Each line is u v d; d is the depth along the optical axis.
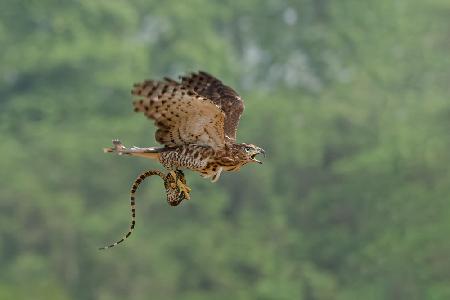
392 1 56.41
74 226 44.50
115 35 57.12
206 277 44.34
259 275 44.84
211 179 10.14
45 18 56.88
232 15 59.59
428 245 40.03
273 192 48.88
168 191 10.12
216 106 9.50
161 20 58.41
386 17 56.56
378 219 43.78
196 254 44.34
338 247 44.91
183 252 44.66
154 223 46.28
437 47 52.72
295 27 58.94
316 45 57.66
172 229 45.91
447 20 52.66
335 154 50.03
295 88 57.28
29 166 47.56
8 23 56.50
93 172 47.56
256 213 47.53
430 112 47.22
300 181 49.00
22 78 55.50
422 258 40.00
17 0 56.09
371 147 49.34
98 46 54.16
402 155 44.16
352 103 51.06
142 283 43.09
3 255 43.72
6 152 47.53
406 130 45.72
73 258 43.94
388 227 42.97
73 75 54.91
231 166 10.05
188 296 43.59
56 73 54.88
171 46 57.88
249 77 59.03
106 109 54.50
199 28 57.81
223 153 9.94
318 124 50.09
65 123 53.00
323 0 58.59
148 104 9.58
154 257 43.75
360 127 50.28
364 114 50.47
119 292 43.00
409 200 42.53
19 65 54.44
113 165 47.91
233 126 10.66
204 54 56.62
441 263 39.75
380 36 56.38
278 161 49.22
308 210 47.31
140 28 59.47
